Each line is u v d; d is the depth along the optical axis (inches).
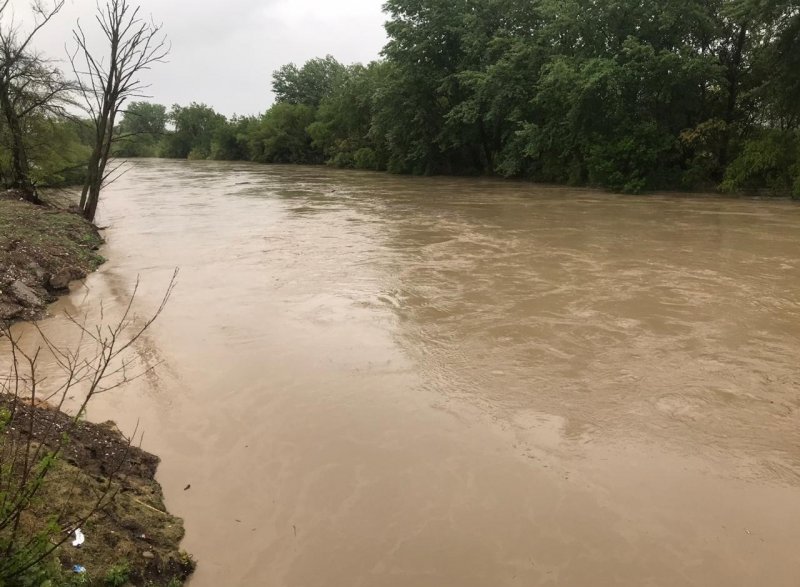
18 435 181.3
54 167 1050.1
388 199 1045.8
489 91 1258.6
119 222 803.4
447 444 217.5
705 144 1009.5
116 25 700.0
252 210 915.4
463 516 178.2
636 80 1030.4
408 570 157.6
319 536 171.0
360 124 2114.9
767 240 579.5
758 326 334.6
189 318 365.4
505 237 623.5
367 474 199.9
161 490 193.0
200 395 260.2
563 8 1108.5
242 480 198.4
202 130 3631.9
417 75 1509.6
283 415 240.8
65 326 360.2
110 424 230.2
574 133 1109.1
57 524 130.4
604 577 154.2
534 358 293.4
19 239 492.4
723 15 909.8
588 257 517.0
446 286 428.1
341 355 301.7
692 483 192.5
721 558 160.2
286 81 3265.3
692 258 505.7
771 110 970.1
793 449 210.5
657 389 257.6
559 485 192.1
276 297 406.9
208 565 160.9
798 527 171.8
